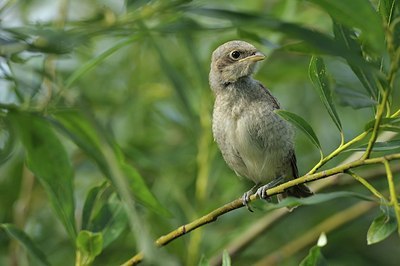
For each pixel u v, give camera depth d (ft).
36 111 24.27
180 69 44.19
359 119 44.75
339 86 22.91
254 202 21.49
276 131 37.45
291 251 39.75
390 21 21.85
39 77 26.53
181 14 24.36
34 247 26.91
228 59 38.78
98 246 26.61
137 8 20.94
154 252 18.40
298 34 17.02
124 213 28.86
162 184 39.88
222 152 39.01
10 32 19.29
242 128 37.50
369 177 40.14
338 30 21.62
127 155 39.86
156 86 44.06
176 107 42.34
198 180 38.73
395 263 42.91
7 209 41.81
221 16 18.01
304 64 42.73
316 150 44.39
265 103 37.78
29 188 38.91
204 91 39.93
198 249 37.17
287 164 38.58
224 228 40.57
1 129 26.71
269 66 42.75
